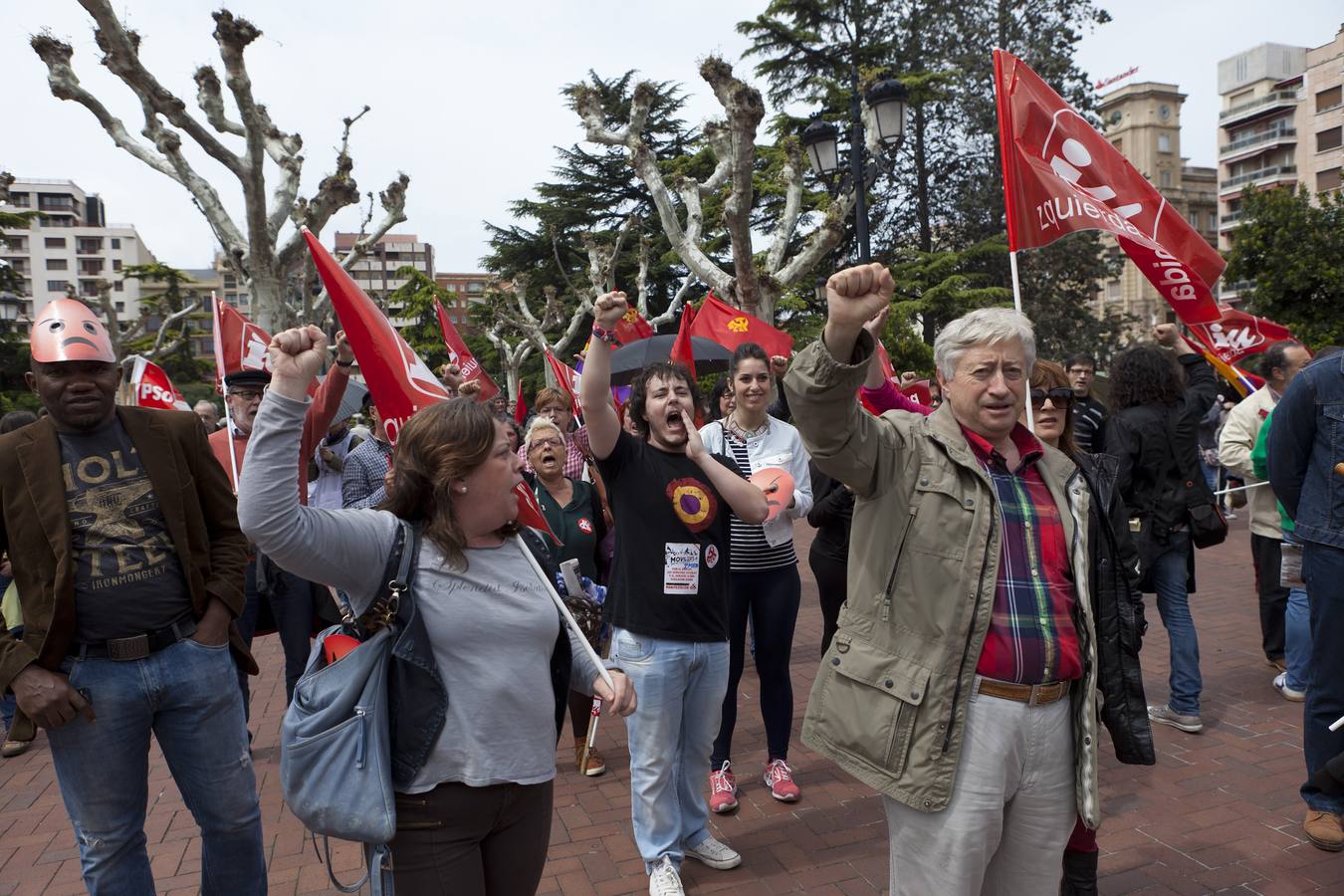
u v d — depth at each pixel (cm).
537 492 459
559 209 3186
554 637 222
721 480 322
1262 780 409
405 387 325
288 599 467
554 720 224
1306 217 2500
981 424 233
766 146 2623
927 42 2859
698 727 344
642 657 324
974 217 2930
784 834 377
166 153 1279
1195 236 438
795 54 2739
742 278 1195
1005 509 231
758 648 412
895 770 226
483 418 211
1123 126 7088
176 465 282
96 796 267
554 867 360
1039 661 225
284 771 200
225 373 498
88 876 269
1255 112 6066
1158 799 395
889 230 3033
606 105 3111
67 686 259
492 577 213
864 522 242
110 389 275
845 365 210
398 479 211
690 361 614
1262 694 515
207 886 294
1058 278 2941
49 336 266
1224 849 352
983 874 229
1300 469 358
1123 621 245
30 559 261
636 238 3078
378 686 202
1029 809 233
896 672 229
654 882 323
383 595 204
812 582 897
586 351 316
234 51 1152
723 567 337
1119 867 342
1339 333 2447
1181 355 602
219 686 282
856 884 337
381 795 196
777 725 412
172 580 277
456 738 204
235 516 298
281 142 1393
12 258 10194
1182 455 453
